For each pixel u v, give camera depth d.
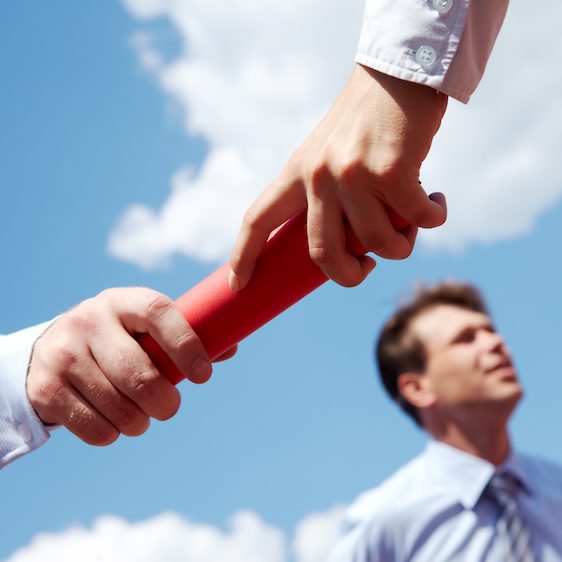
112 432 0.90
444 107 0.87
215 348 0.87
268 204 0.85
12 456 0.92
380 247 0.83
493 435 2.71
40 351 0.91
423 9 0.84
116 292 0.91
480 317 2.85
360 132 0.83
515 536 2.56
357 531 2.68
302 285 0.85
